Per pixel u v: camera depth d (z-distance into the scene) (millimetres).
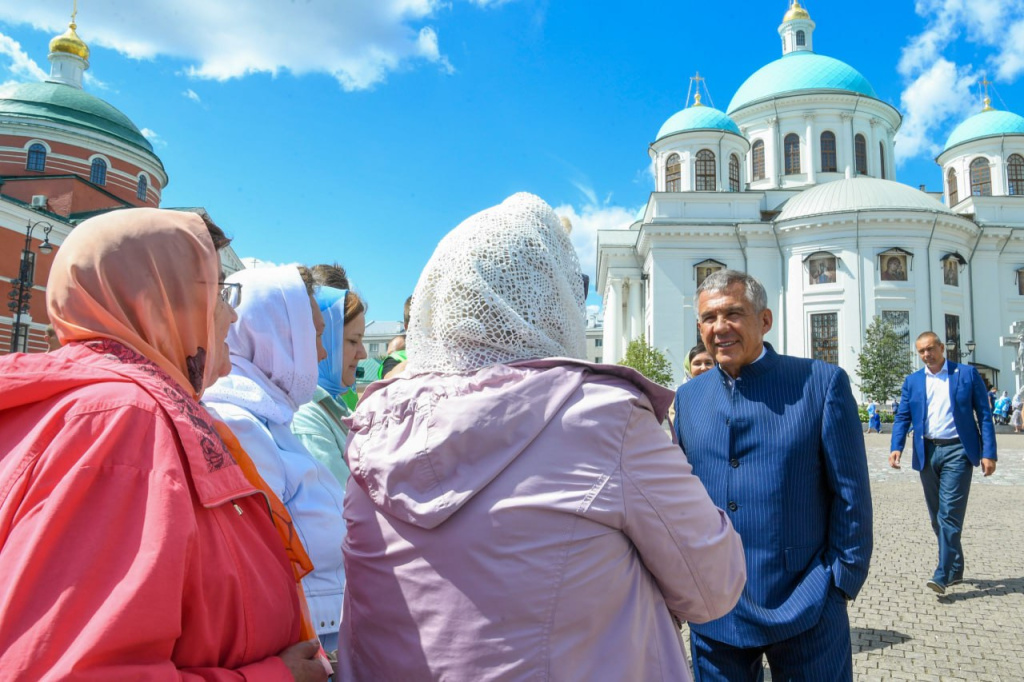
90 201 38062
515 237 1467
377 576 1375
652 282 38781
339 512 2230
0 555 999
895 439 5816
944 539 5227
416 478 1301
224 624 1190
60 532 1000
